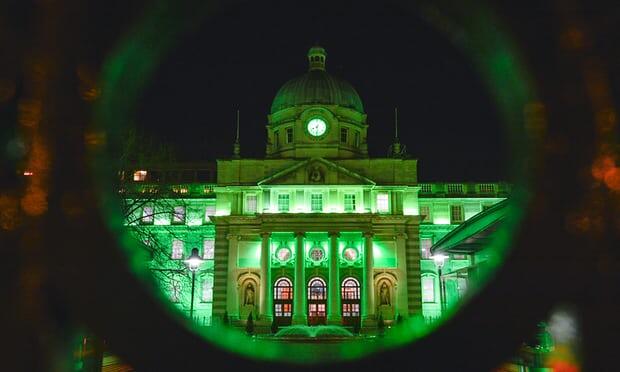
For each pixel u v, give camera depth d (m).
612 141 2.09
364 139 69.31
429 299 62.31
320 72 71.06
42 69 2.06
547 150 2.14
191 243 63.47
